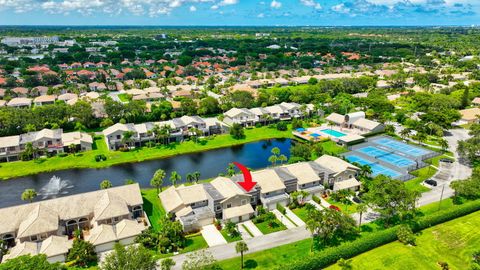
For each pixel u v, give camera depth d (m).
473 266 61.97
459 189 85.00
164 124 134.12
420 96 178.75
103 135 139.12
